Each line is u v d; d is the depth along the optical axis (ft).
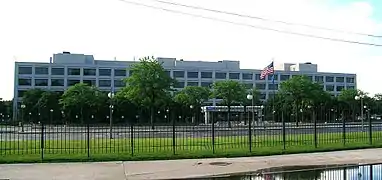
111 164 51.52
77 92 269.23
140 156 56.39
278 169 47.78
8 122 239.30
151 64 196.24
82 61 380.58
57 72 364.38
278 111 324.39
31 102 310.65
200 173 45.24
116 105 286.46
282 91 269.64
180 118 311.27
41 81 360.48
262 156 59.06
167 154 58.34
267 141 76.43
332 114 333.62
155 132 99.19
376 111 360.89
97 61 387.75
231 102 273.54
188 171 46.50
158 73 196.54
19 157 54.65
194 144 70.38
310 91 258.57
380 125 144.15
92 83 370.12
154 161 54.13
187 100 299.99
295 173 44.98
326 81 440.04
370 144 72.59
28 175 43.78
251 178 42.09
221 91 262.67
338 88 444.14
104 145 69.82
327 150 65.41
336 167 49.14
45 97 302.66
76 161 53.62
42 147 54.95
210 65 416.26
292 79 263.90
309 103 270.26
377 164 51.19
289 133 100.27
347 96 333.42
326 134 94.68
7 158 53.67
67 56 377.91
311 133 99.30
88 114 271.49
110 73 375.04
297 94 259.19
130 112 294.87
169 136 93.25
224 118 312.71
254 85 412.77
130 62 388.37
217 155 58.23
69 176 43.42
